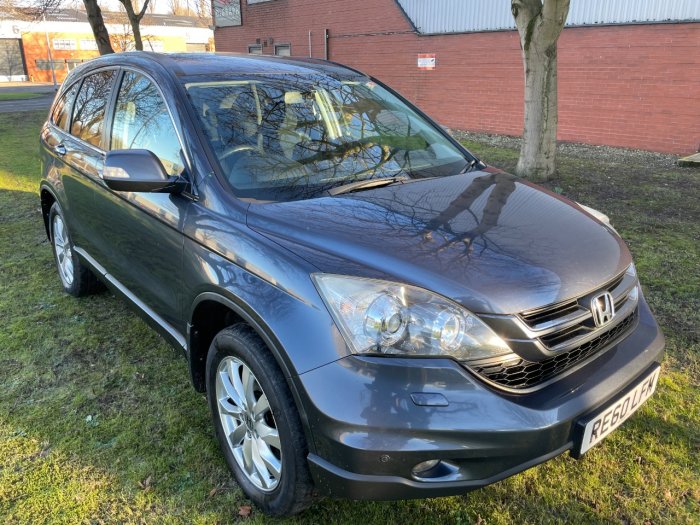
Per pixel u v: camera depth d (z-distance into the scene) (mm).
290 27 19688
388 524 2230
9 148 11453
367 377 1800
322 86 3279
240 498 2377
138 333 3783
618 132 11844
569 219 2455
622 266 2264
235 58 3383
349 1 17188
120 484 2453
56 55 46094
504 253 2072
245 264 2162
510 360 1872
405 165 2936
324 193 2500
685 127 10812
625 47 11312
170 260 2633
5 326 3881
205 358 2664
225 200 2406
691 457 2539
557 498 2338
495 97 14055
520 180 2992
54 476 2500
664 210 6566
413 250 2023
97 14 16188
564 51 12281
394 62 16344
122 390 3148
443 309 1839
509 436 1785
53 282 4652
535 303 1909
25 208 6867
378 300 1839
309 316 1916
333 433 1799
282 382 2000
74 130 3887
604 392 1995
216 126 2688
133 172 2467
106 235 3344
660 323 3742
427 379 1796
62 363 3430
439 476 1825
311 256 2031
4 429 2824
